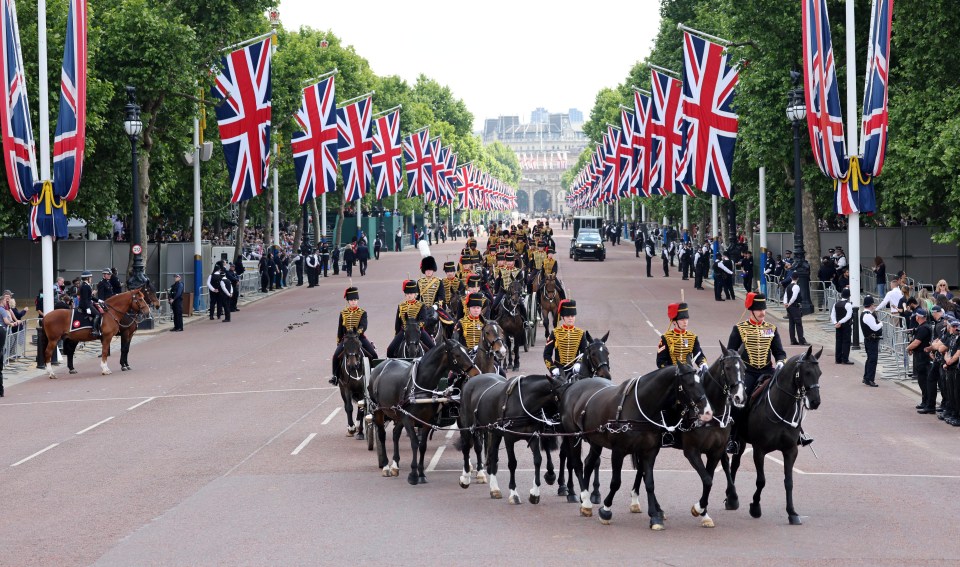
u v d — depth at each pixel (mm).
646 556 15477
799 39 51719
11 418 30094
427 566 15188
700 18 75188
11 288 65500
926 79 44750
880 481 20766
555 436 19031
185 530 17781
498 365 23516
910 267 64688
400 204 139000
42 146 41625
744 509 18781
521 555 15672
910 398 30578
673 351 19484
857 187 39781
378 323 49094
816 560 15203
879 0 37094
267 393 32969
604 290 65500
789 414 17594
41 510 19609
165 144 61656
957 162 39469
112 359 42688
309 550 16266
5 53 40250
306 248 79312
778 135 52906
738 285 70500
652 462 17359
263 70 52969
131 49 54531
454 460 23891
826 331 46344
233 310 60125
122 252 65938
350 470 22516
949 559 15219
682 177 50406
